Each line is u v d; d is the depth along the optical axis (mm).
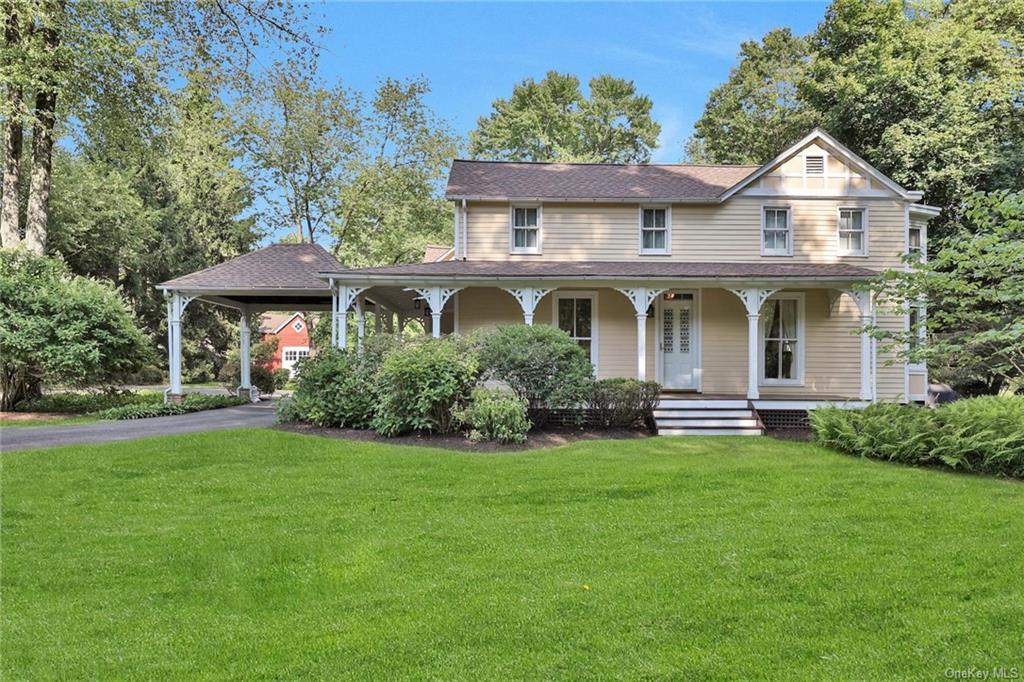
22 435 11500
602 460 9422
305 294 18375
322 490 7641
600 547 5520
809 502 6887
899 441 9234
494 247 16703
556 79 49938
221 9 16578
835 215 16641
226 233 35875
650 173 18594
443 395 11359
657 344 16172
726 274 14312
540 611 4199
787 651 3592
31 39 15617
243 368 21828
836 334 16234
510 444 11156
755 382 14250
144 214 31938
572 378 12328
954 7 25969
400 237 33625
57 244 26859
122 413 15188
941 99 22328
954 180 21719
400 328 25812
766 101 37281
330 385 12383
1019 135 23875
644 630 3893
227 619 4301
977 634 3758
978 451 8531
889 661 3459
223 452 9562
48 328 15688
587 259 16672
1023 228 8867
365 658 3635
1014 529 5828
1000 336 8500
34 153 17875
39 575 5082
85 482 7949
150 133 19453
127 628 4168
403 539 5844
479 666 3502
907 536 5641
